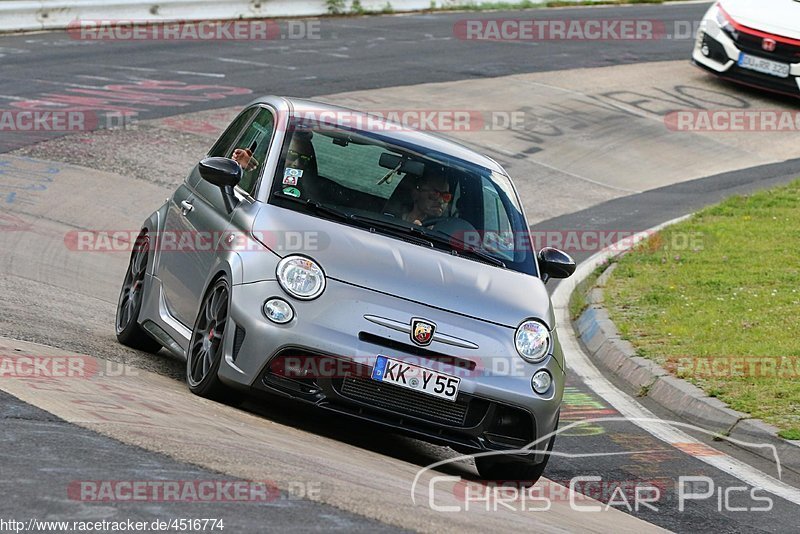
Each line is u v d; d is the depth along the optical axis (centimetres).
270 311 2125
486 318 2222
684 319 3756
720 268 4362
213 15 9169
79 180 4900
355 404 2116
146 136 5703
